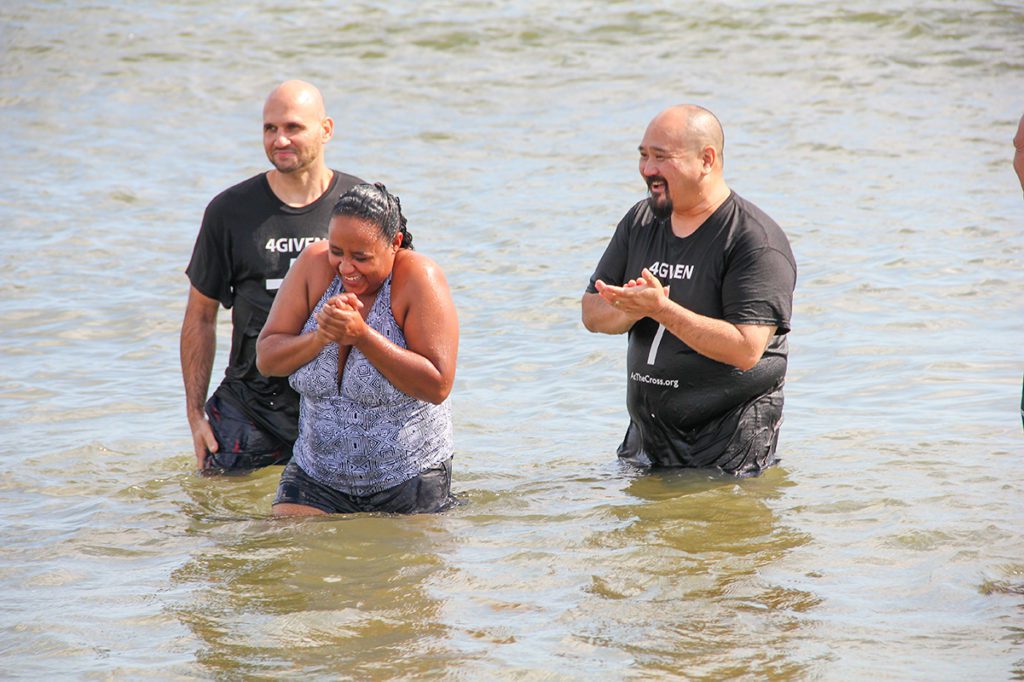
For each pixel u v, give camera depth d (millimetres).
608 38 52250
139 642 11039
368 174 36625
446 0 57094
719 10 55062
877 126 41031
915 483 15109
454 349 13828
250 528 13922
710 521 14016
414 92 46250
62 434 18125
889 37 52062
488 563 12750
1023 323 22578
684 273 15391
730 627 11133
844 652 10555
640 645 10773
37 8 55719
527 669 10336
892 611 11398
